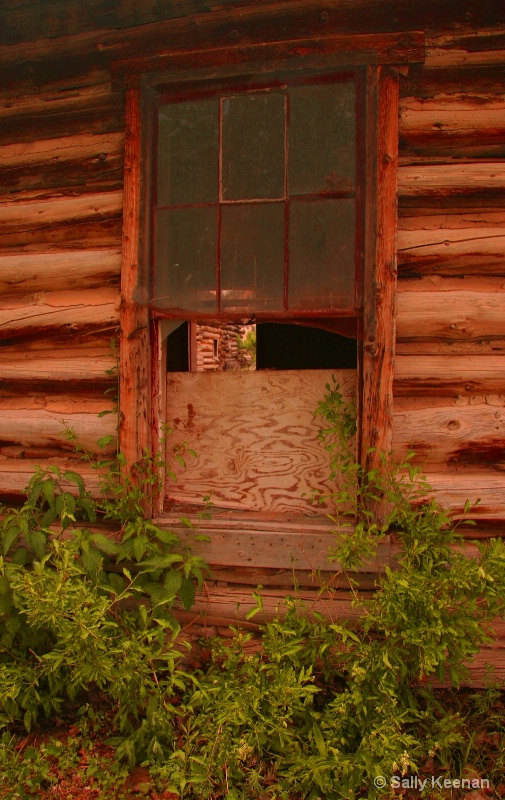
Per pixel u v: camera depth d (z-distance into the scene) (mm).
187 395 3645
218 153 3395
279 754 2887
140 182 3447
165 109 3445
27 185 3711
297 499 3521
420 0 3223
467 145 3277
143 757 2967
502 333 3266
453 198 3270
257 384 3561
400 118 3271
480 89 3258
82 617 2613
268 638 2900
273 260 3346
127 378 3447
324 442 3479
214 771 2734
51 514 3256
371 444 3234
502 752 2895
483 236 3240
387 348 3211
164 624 2805
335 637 3109
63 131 3646
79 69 3617
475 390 3295
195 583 3463
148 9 3457
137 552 3105
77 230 3619
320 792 2730
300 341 6867
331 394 3281
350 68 3264
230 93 3377
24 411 3701
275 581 3400
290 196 3332
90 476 3586
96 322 3564
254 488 3572
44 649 3311
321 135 3301
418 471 2998
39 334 3666
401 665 2877
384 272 3213
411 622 2770
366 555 3084
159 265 3449
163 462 3402
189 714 3080
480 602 3041
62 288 3646
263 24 3344
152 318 3498
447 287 3285
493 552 2748
